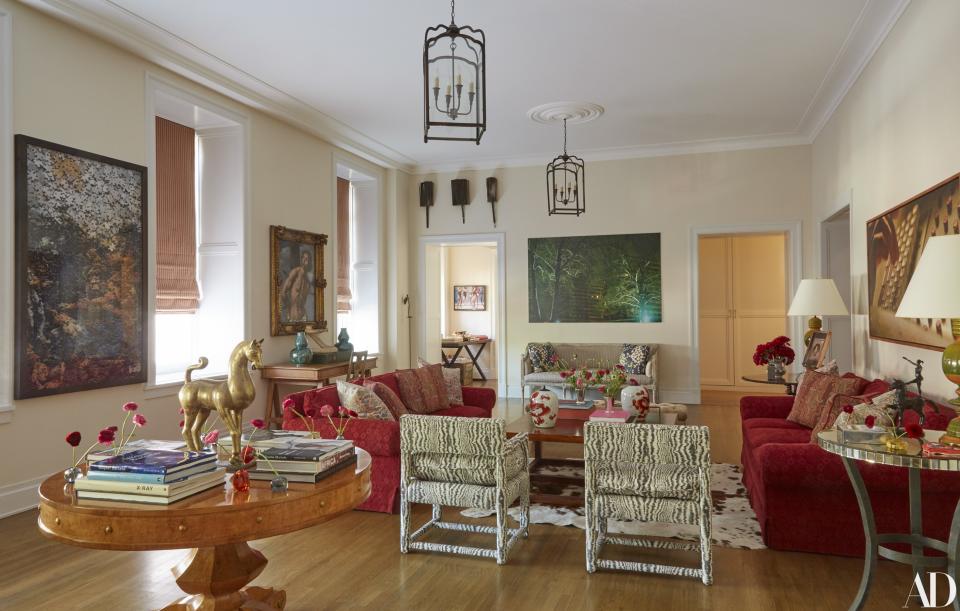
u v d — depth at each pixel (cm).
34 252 421
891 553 269
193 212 631
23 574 324
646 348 834
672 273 861
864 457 243
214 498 194
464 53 538
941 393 373
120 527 183
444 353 1205
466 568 330
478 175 938
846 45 522
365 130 764
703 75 595
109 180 478
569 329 901
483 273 1237
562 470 514
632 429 302
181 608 232
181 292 614
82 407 459
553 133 791
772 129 783
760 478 364
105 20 460
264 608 236
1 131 405
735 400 897
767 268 1014
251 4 447
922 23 404
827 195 710
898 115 452
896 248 443
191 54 530
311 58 545
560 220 904
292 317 691
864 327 549
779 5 457
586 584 310
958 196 336
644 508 310
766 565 330
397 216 924
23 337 413
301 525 199
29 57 423
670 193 860
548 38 510
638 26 489
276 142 680
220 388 221
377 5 452
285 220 691
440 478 346
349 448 231
